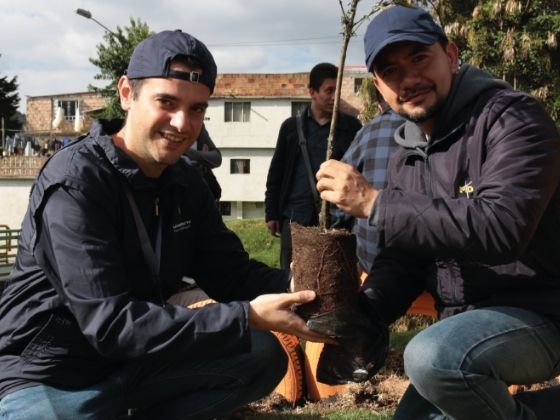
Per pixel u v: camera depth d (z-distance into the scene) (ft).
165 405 9.20
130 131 8.00
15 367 7.80
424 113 7.80
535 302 7.60
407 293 8.94
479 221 6.79
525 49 34.96
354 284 8.07
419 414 8.29
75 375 7.94
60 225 7.45
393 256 8.99
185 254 9.05
